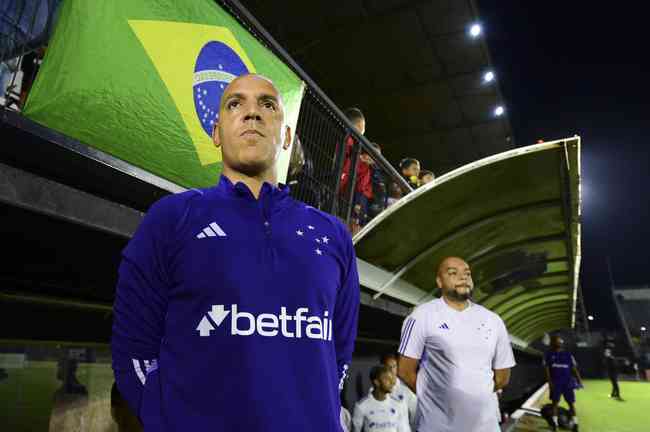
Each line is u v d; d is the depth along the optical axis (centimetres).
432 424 322
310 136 407
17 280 247
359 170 551
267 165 138
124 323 116
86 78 196
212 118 259
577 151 412
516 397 1841
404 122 1505
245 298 109
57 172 196
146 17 228
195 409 102
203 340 107
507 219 566
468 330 326
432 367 330
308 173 400
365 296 508
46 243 206
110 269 247
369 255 488
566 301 1171
